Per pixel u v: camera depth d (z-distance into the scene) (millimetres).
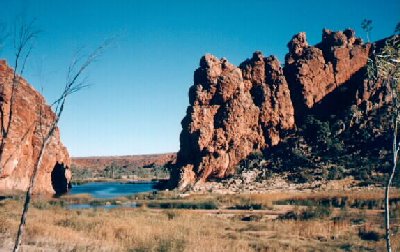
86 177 179750
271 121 97438
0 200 53062
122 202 57250
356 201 43031
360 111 91812
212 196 62969
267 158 91188
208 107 96125
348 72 106188
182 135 95375
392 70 10500
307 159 84562
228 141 92188
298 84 104062
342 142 86750
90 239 19328
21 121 67125
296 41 113188
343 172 73000
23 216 8695
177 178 86938
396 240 21125
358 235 24391
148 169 191625
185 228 25656
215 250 17797
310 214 32938
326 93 104000
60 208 42062
